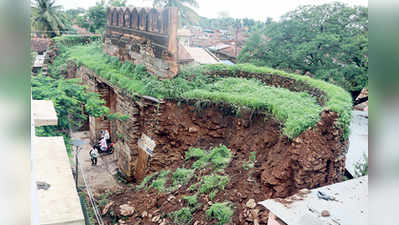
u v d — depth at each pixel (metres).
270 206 6.09
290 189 8.70
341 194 6.48
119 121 15.14
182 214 9.48
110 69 16.53
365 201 6.15
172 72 13.31
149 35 14.34
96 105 13.35
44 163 2.33
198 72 14.39
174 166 12.26
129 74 15.33
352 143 11.13
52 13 31.55
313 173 8.58
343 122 9.16
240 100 11.45
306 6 17.39
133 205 11.01
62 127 12.19
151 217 10.06
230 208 8.88
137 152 13.82
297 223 5.51
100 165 15.67
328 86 11.74
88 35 28.28
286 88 13.38
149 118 13.09
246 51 18.84
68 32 32.53
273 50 17.56
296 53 16.20
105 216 10.82
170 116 12.79
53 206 1.90
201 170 10.96
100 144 16.98
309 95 12.04
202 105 12.32
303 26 16.86
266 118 10.59
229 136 11.76
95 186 13.38
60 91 12.09
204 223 8.88
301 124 9.07
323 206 6.01
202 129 12.45
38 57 28.73
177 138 12.73
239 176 9.91
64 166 2.37
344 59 15.24
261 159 10.02
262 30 19.58
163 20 13.21
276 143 9.93
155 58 13.95
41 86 12.57
